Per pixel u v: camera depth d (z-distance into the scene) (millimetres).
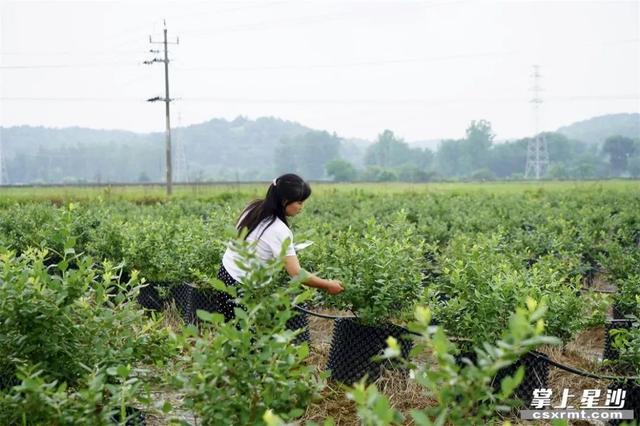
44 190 43344
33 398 4340
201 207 22375
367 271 7273
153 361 5574
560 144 150750
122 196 36562
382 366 7426
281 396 4488
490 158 148875
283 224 6363
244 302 4684
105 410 4391
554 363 6930
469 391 3594
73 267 11680
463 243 10266
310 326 9969
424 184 66312
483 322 6730
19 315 5043
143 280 5926
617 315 9984
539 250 12828
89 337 5320
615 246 11398
